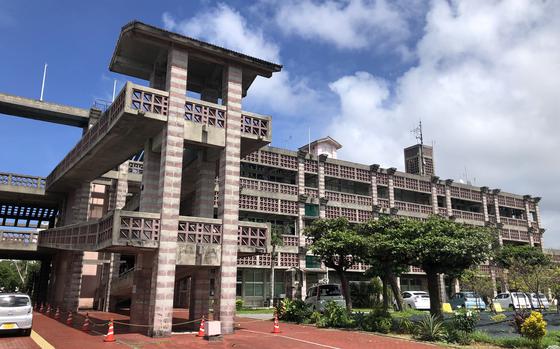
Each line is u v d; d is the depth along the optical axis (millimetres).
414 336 17172
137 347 14430
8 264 77750
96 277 34719
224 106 19438
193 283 20453
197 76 21812
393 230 20031
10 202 33938
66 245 22594
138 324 18328
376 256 20625
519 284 34656
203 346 14734
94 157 22297
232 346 14820
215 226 18453
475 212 52000
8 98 28484
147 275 18844
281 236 36844
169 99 17875
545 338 15344
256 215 37812
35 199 32719
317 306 25172
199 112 18750
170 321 16703
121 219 16359
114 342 15477
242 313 30734
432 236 17703
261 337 17156
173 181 17375
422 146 52906
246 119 20109
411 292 35250
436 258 17500
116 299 30391
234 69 20016
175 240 17125
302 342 15914
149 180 18906
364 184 45406
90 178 26797
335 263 26422
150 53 19750
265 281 37156
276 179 40094
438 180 48781
